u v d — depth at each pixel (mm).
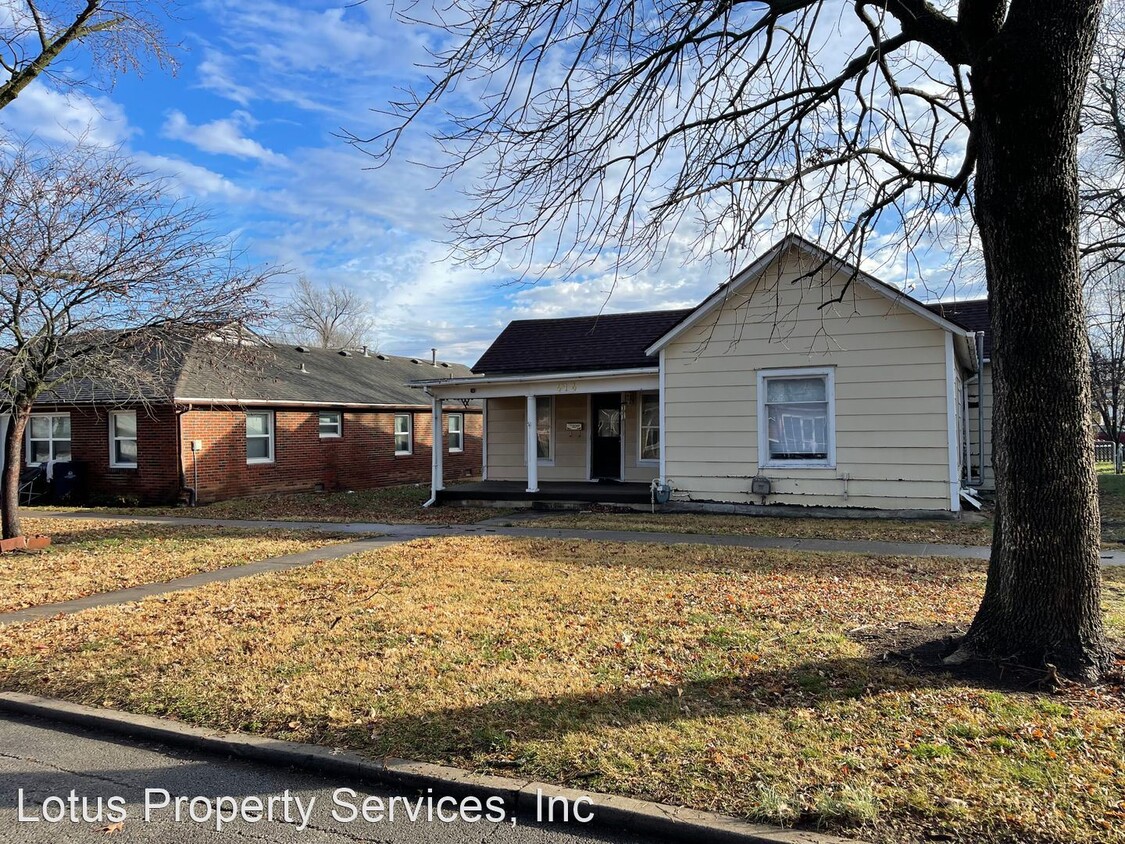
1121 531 12117
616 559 9625
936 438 12867
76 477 19203
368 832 3576
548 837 3516
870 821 3346
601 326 19344
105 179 11734
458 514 15766
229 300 12758
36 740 4758
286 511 16875
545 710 4645
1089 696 4594
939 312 12867
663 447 14789
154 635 6637
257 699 5012
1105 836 3156
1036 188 4926
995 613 5211
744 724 4363
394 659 5676
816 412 13750
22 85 10805
